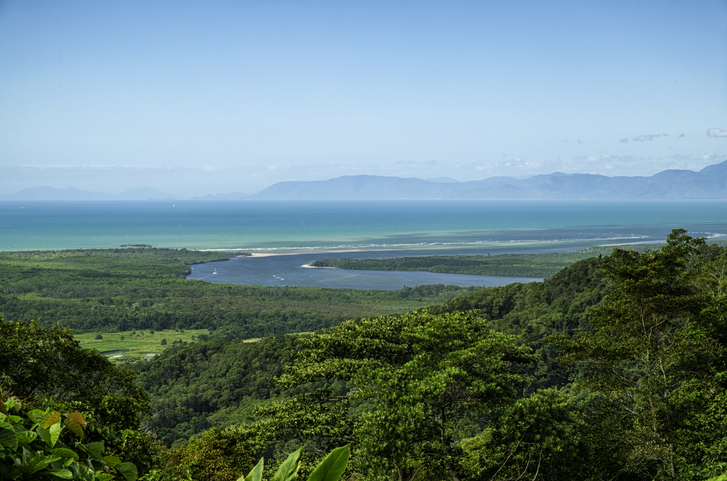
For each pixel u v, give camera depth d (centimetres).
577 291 6103
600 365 1920
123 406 1351
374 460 1275
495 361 1579
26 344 1351
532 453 1482
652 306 1788
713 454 1558
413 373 1519
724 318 1794
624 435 1675
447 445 1555
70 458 282
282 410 1695
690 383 1772
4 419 264
